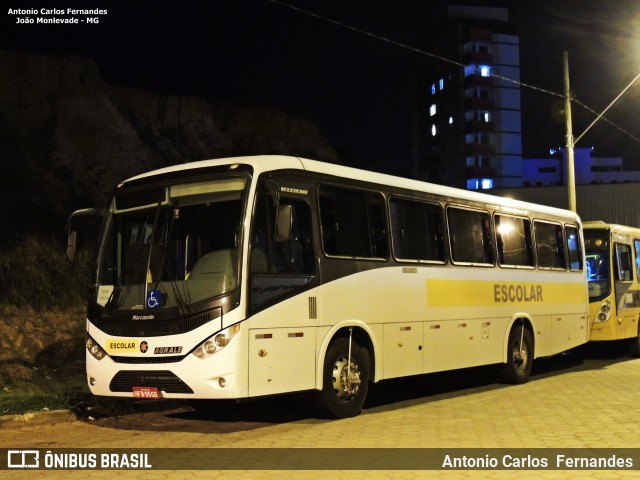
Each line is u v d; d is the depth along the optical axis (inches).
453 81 3437.5
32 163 1779.0
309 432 350.9
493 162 3339.1
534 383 561.0
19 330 610.2
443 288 471.8
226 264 337.1
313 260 374.0
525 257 577.0
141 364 340.5
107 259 372.2
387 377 418.3
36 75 2098.9
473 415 402.6
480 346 507.2
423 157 3737.7
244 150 2677.2
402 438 333.1
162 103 2488.9
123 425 388.5
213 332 327.9
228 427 377.4
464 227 505.7
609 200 1706.4
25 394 432.8
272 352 343.3
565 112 901.2
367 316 405.1
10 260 686.5
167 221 358.3
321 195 387.2
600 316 707.4
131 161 2033.7
